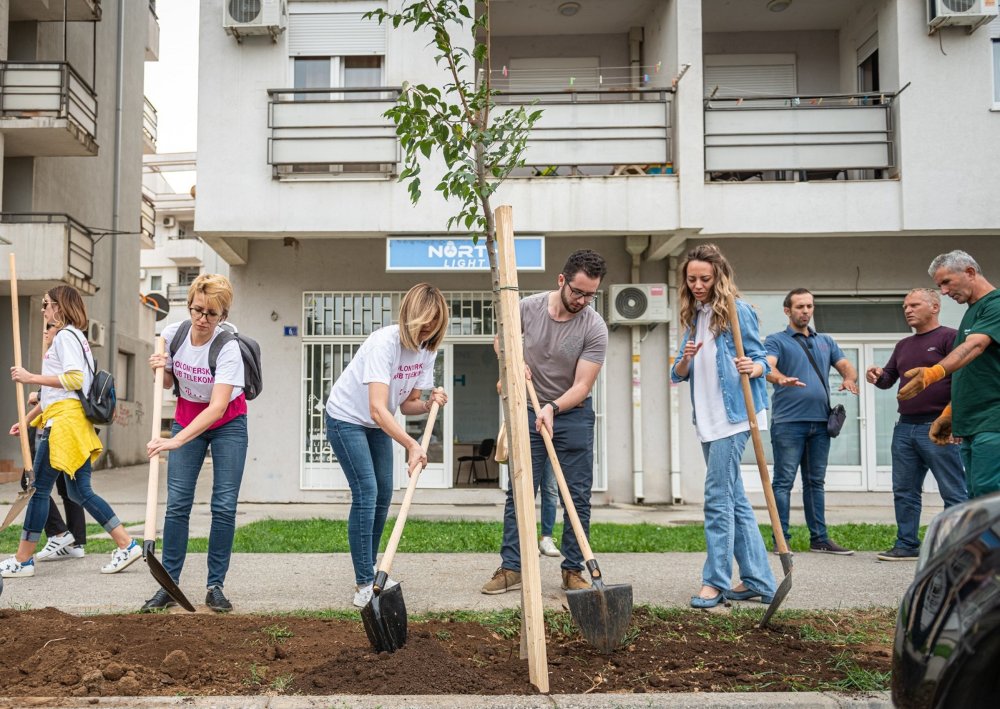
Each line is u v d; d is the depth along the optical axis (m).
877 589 5.15
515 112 3.62
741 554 4.66
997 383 4.16
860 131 11.51
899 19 11.41
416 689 3.04
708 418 4.60
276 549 6.70
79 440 5.41
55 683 3.05
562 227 11.16
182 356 4.44
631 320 11.90
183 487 4.51
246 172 11.14
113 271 20.36
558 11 12.72
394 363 4.41
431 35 11.39
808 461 6.99
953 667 1.92
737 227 11.38
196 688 3.08
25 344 16.00
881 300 12.34
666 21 11.91
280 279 12.24
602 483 12.16
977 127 11.33
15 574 5.43
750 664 3.36
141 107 23.11
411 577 5.46
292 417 12.11
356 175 11.17
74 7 16.50
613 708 2.85
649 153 11.45
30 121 14.77
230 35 11.27
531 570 3.19
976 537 1.98
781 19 13.16
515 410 3.33
